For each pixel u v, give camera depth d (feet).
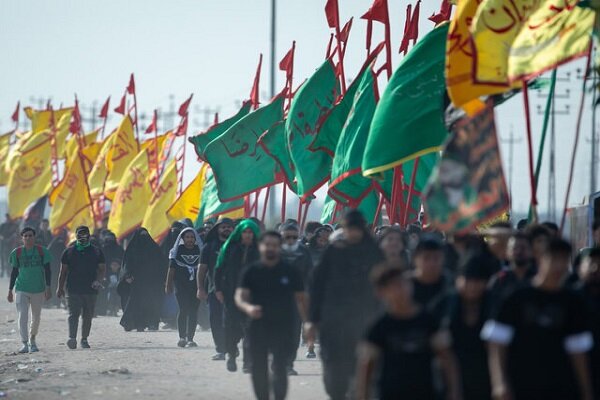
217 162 256.11
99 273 218.38
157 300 259.60
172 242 265.95
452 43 148.56
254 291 125.29
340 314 122.83
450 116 161.48
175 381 160.56
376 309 122.83
